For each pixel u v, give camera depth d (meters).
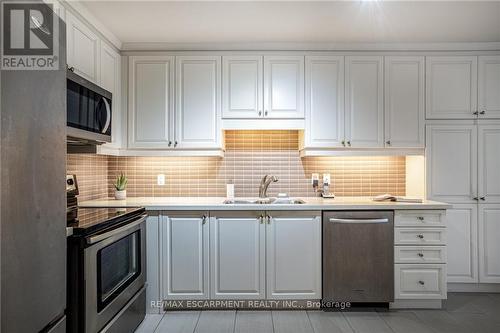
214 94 2.98
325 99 2.99
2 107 1.01
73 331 1.68
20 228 1.09
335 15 2.46
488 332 2.36
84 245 1.70
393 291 2.70
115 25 2.62
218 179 3.34
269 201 3.05
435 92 3.01
